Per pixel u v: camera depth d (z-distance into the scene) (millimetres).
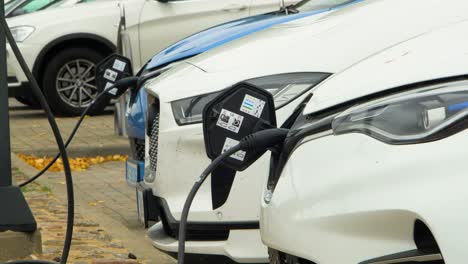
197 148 6863
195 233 6789
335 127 4430
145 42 17062
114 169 13391
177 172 6918
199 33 9758
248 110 4930
